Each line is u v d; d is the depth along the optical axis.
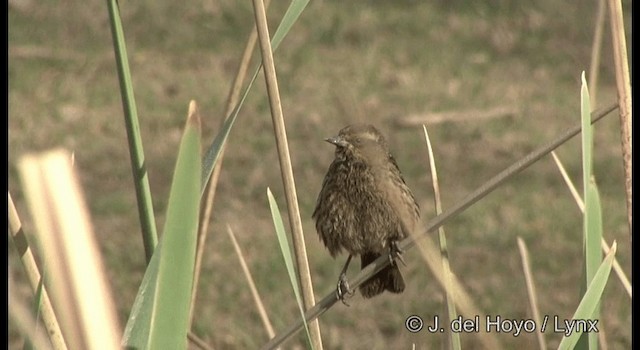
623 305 12.35
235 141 19.09
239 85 5.00
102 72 22.39
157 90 21.75
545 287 13.59
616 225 15.30
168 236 3.37
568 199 16.41
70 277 2.76
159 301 3.41
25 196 2.76
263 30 4.48
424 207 16.25
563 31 24.05
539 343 4.89
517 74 22.45
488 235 15.08
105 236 15.33
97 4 25.33
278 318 12.73
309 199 16.55
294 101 21.20
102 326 2.79
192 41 24.28
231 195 16.88
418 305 12.84
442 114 20.20
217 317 12.77
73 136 19.39
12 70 22.00
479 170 17.81
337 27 24.72
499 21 24.81
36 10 24.86
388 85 22.00
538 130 19.48
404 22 25.05
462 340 7.23
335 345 12.17
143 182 4.35
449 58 23.30
